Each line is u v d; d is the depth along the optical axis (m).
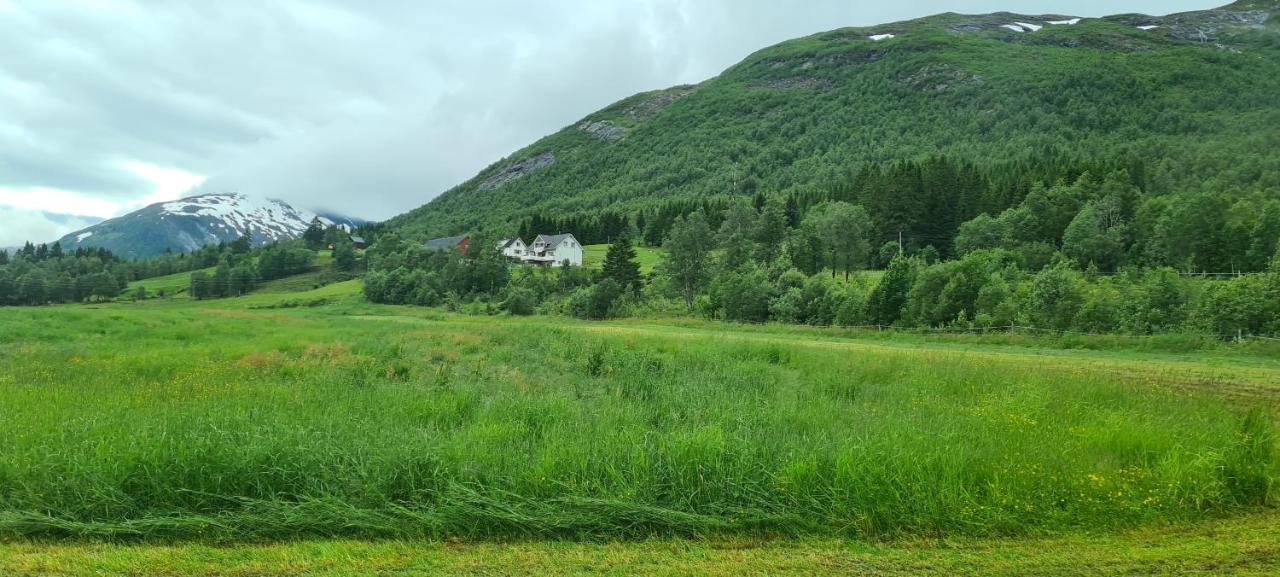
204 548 4.79
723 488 5.60
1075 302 28.83
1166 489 5.83
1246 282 25.14
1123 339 24.28
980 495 5.62
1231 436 7.21
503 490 5.52
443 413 8.41
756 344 19.25
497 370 14.34
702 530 5.14
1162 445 7.04
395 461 5.77
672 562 4.55
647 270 94.50
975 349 23.84
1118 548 4.82
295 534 5.09
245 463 5.69
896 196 88.56
